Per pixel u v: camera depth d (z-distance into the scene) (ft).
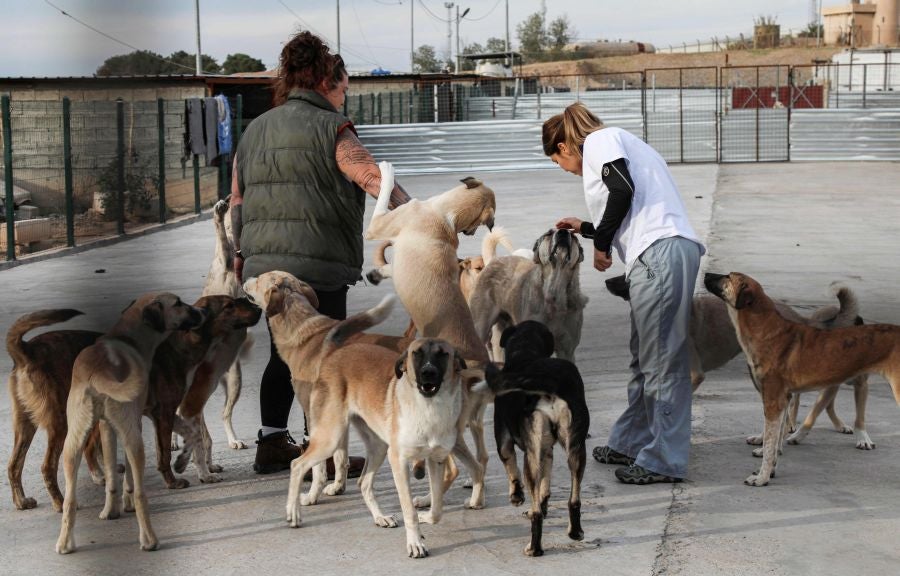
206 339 17.29
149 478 18.33
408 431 14.20
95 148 61.36
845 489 16.89
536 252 19.40
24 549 14.74
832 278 38.04
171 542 15.03
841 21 250.37
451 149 100.63
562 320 19.61
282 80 17.84
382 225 16.71
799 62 240.73
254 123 17.75
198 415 17.93
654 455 17.39
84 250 52.03
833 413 20.45
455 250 16.79
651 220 17.31
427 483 18.13
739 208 61.52
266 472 18.52
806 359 17.26
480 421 16.80
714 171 89.56
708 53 255.91
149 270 44.14
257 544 14.92
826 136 102.47
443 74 122.93
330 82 17.75
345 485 17.71
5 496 17.22
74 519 14.64
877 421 21.30
